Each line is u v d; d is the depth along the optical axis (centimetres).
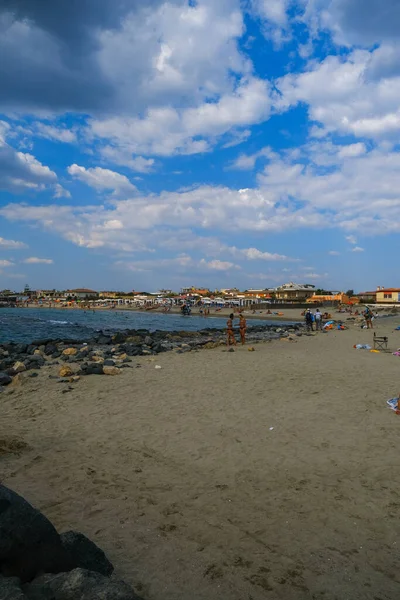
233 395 1046
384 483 532
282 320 6925
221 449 670
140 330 3772
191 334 3475
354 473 566
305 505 479
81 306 14650
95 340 2798
